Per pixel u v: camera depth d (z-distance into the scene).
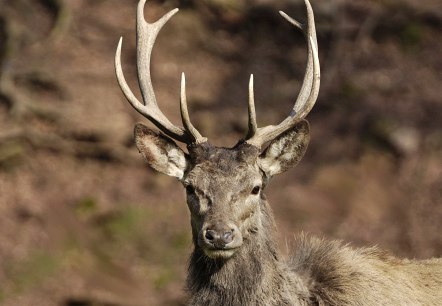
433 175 52.22
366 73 60.72
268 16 65.81
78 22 64.25
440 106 57.03
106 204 51.09
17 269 46.41
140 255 48.12
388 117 55.69
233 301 20.64
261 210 21.19
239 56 63.09
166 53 62.28
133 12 65.88
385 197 50.94
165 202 51.78
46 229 49.22
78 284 45.62
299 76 61.62
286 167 21.78
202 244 19.78
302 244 22.73
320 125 56.00
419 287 21.98
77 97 57.84
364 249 22.84
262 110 58.06
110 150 54.66
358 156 53.25
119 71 22.27
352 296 21.28
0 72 58.06
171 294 45.50
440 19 65.75
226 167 20.58
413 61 62.19
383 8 66.12
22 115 55.81
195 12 65.31
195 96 58.56
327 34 63.94
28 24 63.22
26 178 53.00
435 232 48.78
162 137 21.86
